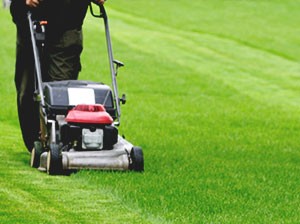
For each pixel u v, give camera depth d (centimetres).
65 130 1341
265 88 3316
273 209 1123
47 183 1259
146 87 3086
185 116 2444
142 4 5753
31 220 1030
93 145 1348
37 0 1440
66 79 1481
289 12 5588
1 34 4097
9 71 3206
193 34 4750
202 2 5872
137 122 2250
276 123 2384
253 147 1838
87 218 1048
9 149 1659
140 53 3944
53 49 1474
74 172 1338
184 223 1023
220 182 1310
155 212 1080
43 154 1377
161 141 1870
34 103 1556
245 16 5416
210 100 2894
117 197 1165
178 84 3219
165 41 4412
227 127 2247
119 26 4766
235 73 3656
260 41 4650
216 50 4275
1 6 5031
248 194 1222
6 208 1090
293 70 3853
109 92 1410
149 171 1377
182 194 1192
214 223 1028
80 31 1490
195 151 1706
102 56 3703
